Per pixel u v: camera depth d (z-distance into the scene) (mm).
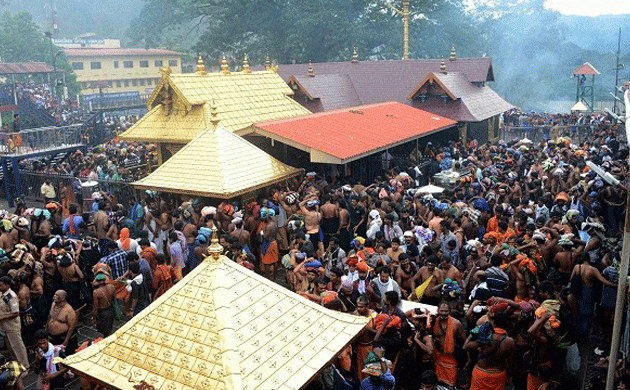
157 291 12656
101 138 42938
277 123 20891
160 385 6195
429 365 9234
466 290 11703
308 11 58281
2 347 10727
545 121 42031
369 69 38281
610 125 33969
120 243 13797
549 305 9102
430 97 32375
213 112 18750
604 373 8867
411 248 12805
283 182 18781
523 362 9445
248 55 60906
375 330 8953
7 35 70750
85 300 13328
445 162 25016
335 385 8406
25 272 11922
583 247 12414
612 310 11203
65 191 21484
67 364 6605
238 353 6211
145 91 81062
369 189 17453
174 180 17391
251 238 15773
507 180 19469
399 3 60656
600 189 17125
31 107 47219
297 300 7422
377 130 23422
